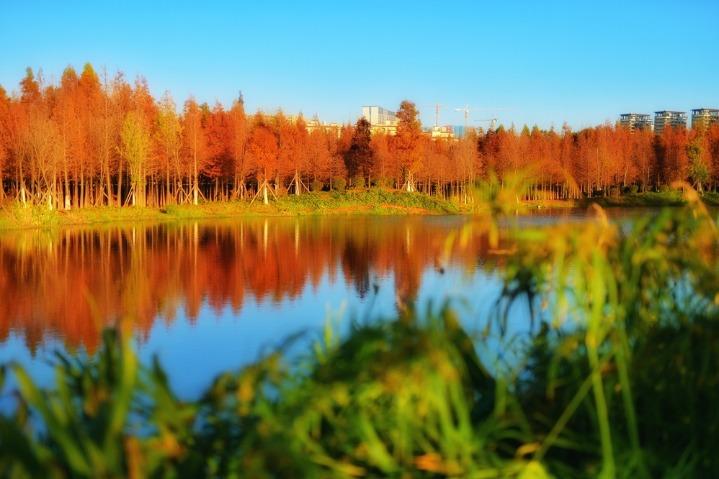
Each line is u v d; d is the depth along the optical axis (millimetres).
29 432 1688
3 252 19281
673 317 2375
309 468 1664
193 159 46406
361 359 1951
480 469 1790
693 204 2582
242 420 1939
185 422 1936
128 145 41031
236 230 29312
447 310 2264
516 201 2520
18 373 1569
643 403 2215
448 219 39406
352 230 29016
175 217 40344
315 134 55688
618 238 2555
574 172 56750
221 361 6602
